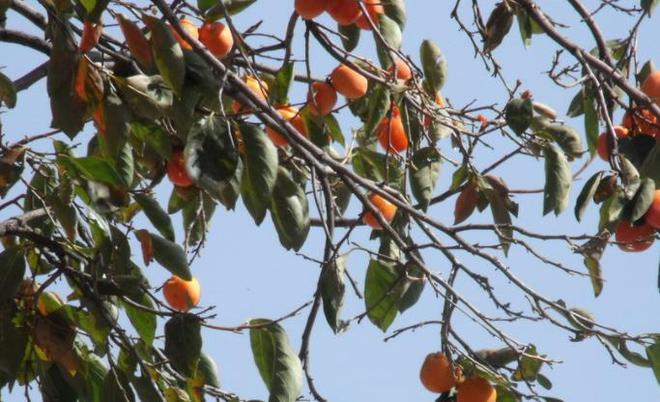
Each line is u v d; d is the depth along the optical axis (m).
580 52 9.59
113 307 9.44
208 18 8.88
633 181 8.62
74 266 9.59
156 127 8.60
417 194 9.98
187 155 7.61
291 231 8.77
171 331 8.46
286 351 8.72
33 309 8.89
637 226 8.79
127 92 8.00
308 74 9.43
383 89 9.53
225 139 7.67
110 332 8.98
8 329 8.82
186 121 8.12
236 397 9.02
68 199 8.45
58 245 8.92
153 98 8.05
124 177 8.61
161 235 8.97
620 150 9.12
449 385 9.02
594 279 8.98
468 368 9.09
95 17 7.61
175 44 7.95
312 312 9.52
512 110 9.05
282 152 10.27
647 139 9.12
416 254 9.98
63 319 8.84
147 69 8.20
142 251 8.84
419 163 10.03
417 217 9.12
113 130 7.98
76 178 8.47
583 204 8.69
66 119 7.87
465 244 9.12
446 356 9.05
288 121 9.50
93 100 7.88
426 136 10.15
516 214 9.91
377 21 9.64
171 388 8.95
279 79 9.20
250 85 9.55
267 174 7.91
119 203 8.50
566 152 9.63
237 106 9.56
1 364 8.81
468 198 10.02
